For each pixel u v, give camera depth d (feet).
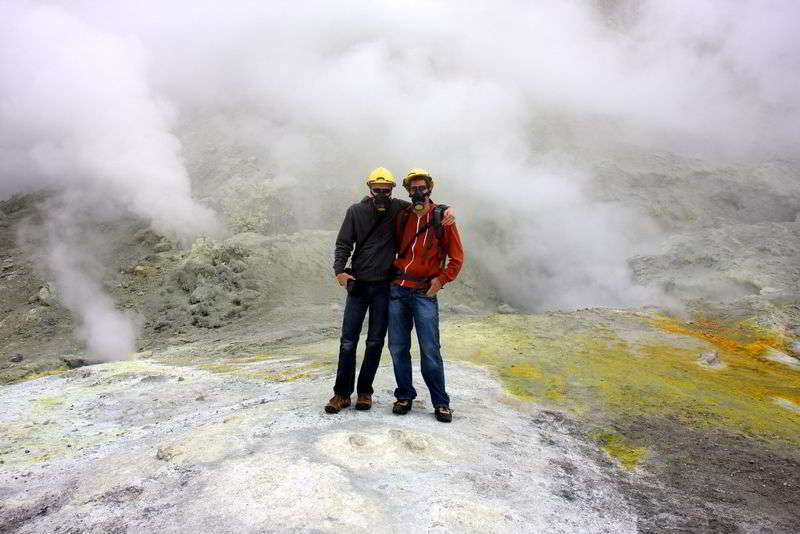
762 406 19.77
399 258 14.19
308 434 12.25
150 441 13.57
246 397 18.35
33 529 8.80
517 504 9.73
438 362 14.12
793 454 14.73
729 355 29.37
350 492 9.32
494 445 12.95
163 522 8.52
